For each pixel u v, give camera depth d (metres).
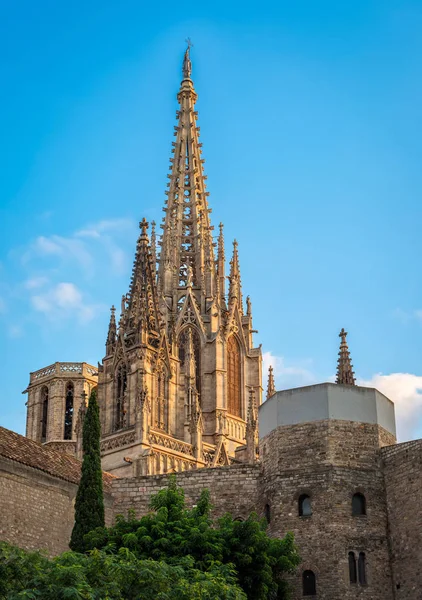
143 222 153.00
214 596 52.53
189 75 185.75
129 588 51.25
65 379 164.12
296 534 66.31
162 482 72.94
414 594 63.84
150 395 138.75
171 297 164.38
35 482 66.56
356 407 69.25
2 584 47.56
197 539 59.97
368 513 66.62
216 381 156.62
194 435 140.12
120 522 63.06
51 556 66.31
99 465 68.00
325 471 67.19
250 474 71.25
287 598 63.34
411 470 66.12
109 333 145.12
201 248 169.38
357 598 64.25
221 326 161.62
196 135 181.50
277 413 69.94
